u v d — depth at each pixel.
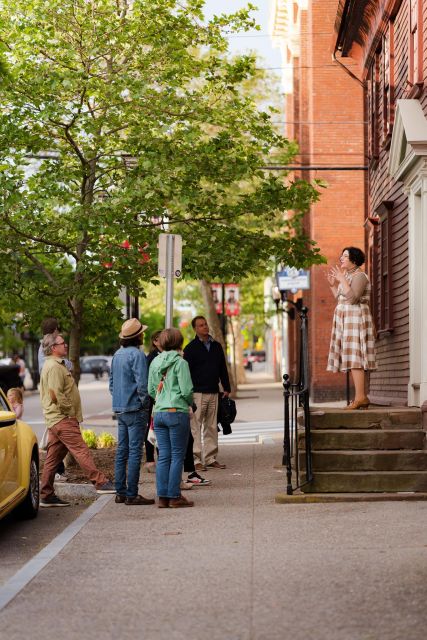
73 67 17.86
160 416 13.12
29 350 71.31
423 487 13.31
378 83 23.38
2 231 17.45
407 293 17.50
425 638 6.64
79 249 18.33
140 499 13.58
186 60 18.16
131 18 17.77
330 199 38.19
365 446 13.96
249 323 66.62
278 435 24.56
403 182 17.23
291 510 12.29
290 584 8.28
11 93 16.83
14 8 17.33
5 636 7.05
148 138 17.61
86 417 36.38
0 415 11.46
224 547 10.05
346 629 6.91
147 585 8.49
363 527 10.82
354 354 14.80
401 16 19.67
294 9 46.94
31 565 9.52
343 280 14.82
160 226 19.05
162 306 61.00
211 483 15.23
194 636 6.89
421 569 8.61
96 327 20.34
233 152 18.59
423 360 15.34
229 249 18.50
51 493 14.09
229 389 17.56
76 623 7.35
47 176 17.38
